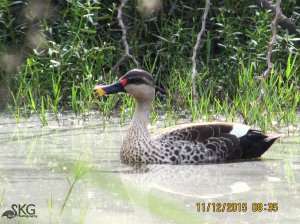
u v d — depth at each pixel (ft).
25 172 39.14
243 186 36.52
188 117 54.39
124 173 39.55
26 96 57.98
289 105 54.13
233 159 43.19
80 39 60.13
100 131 50.24
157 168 41.06
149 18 61.87
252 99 52.44
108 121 53.57
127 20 62.54
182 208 32.30
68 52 58.18
